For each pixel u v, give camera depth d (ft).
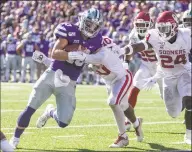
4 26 111.04
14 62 100.94
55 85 36.06
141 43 39.70
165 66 41.29
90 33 35.50
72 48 35.96
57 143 39.68
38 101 36.55
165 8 112.57
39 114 57.82
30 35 98.63
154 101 72.84
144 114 58.54
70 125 49.06
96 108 63.57
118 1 116.88
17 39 100.73
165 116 56.95
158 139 42.19
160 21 38.88
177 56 40.45
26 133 44.09
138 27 47.14
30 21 115.24
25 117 36.52
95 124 49.98
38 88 36.47
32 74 100.32
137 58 96.37
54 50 35.27
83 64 36.63
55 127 47.70
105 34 103.35
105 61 37.27
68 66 36.11
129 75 38.55
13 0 125.39
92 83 101.81
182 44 39.93
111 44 37.70
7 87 91.20
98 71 38.78
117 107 38.19
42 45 98.78
